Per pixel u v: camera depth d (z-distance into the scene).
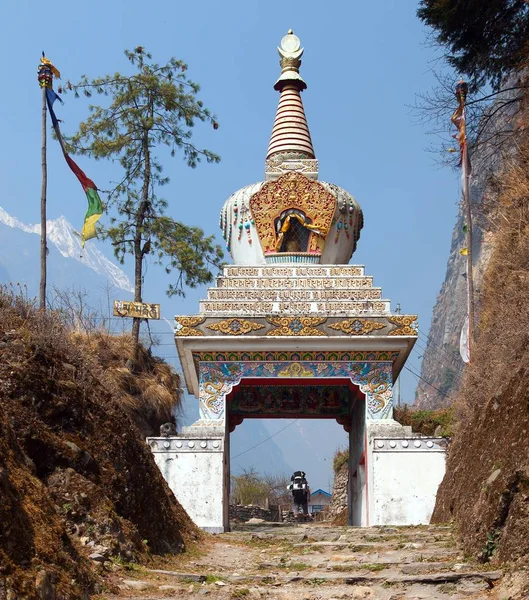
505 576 11.06
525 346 16.20
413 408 31.94
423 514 21.17
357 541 15.99
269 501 52.56
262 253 26.47
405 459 21.58
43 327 13.70
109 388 15.48
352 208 27.06
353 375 22.88
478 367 19.22
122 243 31.66
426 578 11.41
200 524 21.11
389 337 22.59
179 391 30.25
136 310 28.94
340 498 37.31
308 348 22.86
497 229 24.38
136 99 32.00
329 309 23.17
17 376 12.06
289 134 28.52
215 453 21.69
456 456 19.09
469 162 26.30
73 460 12.02
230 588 11.15
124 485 12.95
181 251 31.27
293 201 26.36
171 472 21.53
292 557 14.58
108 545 11.34
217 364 22.94
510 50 26.47
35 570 8.95
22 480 10.13
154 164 32.38
